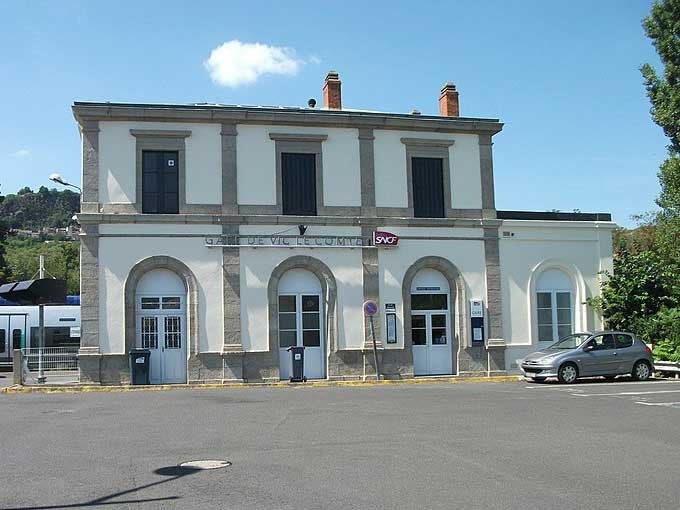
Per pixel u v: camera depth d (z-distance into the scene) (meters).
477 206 26.44
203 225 23.83
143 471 9.52
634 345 22.88
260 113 24.45
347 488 8.39
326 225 24.80
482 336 25.80
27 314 33.88
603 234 27.61
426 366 25.56
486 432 12.35
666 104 27.58
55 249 83.44
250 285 23.97
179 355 23.56
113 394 19.73
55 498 8.19
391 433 12.27
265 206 24.42
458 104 28.59
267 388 21.80
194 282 23.53
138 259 23.27
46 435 12.48
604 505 7.57
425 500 7.80
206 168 24.14
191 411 15.45
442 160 26.36
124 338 22.92
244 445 11.27
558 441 11.45
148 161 23.95
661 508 7.45
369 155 25.52
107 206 23.36
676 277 26.67
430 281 25.91
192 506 7.73
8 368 33.75
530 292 26.55
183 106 23.98
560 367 21.86
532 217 27.77
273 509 7.54
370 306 24.36
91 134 23.52
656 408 15.51
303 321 24.62
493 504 7.62
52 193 153.75
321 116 24.95
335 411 15.23
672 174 26.58
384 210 25.50
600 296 27.25
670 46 27.67
